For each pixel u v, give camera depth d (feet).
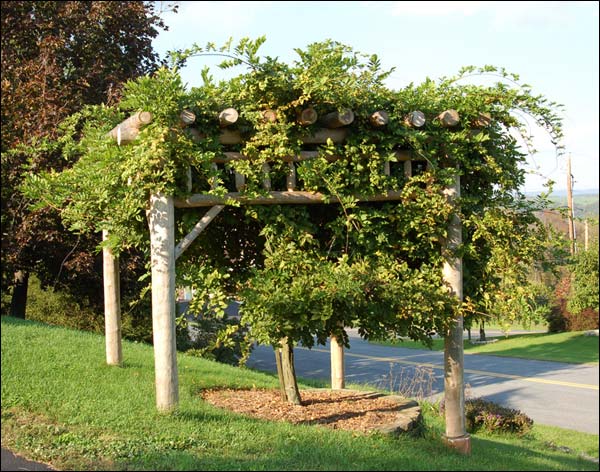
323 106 21.67
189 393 26.35
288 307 20.45
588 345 98.17
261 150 21.79
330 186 21.70
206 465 17.17
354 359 85.35
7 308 63.26
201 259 24.95
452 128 23.20
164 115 20.21
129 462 17.44
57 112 45.93
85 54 52.39
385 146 22.22
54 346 31.35
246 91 21.31
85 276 52.42
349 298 20.58
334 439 20.92
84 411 21.72
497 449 26.37
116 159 21.66
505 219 22.79
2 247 46.26
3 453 17.90
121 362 29.55
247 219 23.35
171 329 21.45
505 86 22.93
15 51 51.57
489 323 24.02
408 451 20.70
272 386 31.19
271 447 19.52
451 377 23.17
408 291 21.79
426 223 22.75
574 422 47.65
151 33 55.31
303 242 22.07
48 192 25.80
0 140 45.60
